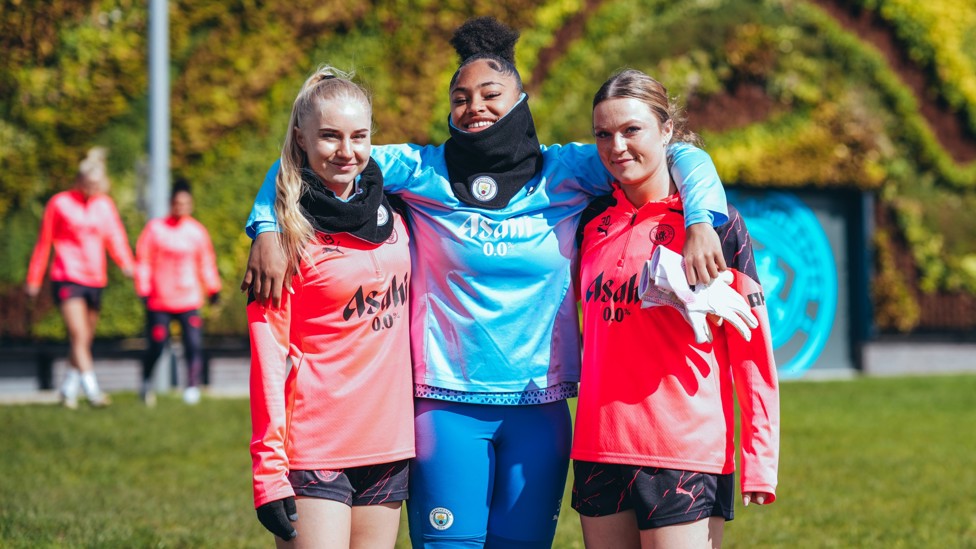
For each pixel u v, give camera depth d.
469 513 3.73
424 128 13.05
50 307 12.11
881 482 7.58
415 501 3.80
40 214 12.15
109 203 10.38
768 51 14.75
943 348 15.98
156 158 11.41
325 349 3.60
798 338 15.27
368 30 12.98
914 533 6.13
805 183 14.94
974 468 8.13
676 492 3.51
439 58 13.12
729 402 3.72
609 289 3.66
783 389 12.93
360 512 3.66
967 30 15.75
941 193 15.73
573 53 13.90
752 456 3.61
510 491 3.76
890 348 15.68
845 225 15.60
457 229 3.74
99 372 12.38
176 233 10.62
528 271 3.76
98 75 12.26
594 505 3.64
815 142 14.92
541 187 3.81
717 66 14.57
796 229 15.30
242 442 8.48
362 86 3.66
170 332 12.15
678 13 14.54
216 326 12.52
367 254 3.62
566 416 3.89
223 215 12.59
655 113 3.62
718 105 14.60
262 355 3.49
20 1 12.07
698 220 3.49
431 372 3.76
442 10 13.16
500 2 13.47
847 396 12.23
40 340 12.12
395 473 3.69
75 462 7.64
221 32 12.56
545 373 3.80
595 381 3.66
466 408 3.75
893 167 15.44
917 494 7.21
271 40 12.69
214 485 7.03
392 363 3.66
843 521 6.40
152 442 8.38
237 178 12.64
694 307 3.44
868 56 15.24
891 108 15.41
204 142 12.52
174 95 12.47
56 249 10.12
